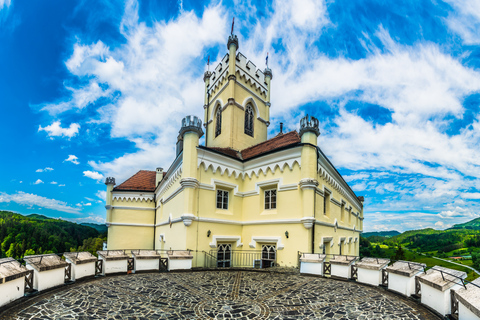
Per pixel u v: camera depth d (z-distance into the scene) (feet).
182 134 53.57
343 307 24.03
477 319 16.39
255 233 55.77
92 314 20.97
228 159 58.39
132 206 90.07
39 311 21.33
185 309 22.93
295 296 27.78
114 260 38.37
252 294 28.55
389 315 21.88
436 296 22.17
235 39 80.43
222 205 57.52
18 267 24.07
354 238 92.73
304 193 47.50
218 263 53.83
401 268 28.91
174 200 61.57
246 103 82.53
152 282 33.63
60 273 29.86
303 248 46.21
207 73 96.02
